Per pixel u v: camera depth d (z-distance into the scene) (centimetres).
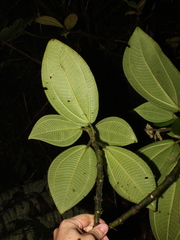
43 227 75
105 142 39
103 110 83
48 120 38
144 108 45
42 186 94
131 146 81
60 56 35
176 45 79
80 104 37
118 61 91
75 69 35
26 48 103
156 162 43
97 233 35
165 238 38
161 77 38
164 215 39
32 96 111
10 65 108
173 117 44
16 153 113
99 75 86
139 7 67
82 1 83
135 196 35
